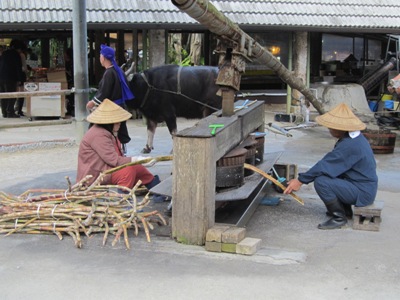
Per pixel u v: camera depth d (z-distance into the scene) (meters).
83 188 5.05
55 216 4.82
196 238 4.57
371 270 4.16
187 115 8.45
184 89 8.13
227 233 4.43
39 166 8.10
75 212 4.80
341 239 4.94
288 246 4.75
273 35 14.80
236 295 3.68
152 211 5.48
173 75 8.12
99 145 5.35
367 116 13.29
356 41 17.17
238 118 5.55
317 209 5.96
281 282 3.89
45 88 12.78
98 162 5.39
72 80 14.27
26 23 11.11
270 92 15.30
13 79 13.06
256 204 5.89
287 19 12.95
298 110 13.56
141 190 5.89
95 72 15.13
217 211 5.46
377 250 4.63
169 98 8.22
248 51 5.65
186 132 4.64
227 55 5.55
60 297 3.64
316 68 16.88
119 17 11.54
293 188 5.37
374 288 3.83
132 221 4.84
